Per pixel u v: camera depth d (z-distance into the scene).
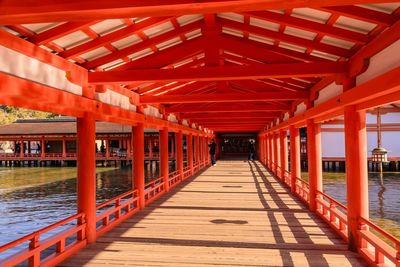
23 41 4.43
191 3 2.35
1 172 36.16
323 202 8.70
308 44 5.64
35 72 4.76
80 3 2.46
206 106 13.20
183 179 17.08
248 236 7.16
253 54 6.10
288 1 2.28
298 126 12.25
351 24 4.66
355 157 5.92
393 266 5.04
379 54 4.68
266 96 9.20
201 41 6.13
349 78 5.72
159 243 6.74
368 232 5.84
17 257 4.68
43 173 34.94
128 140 38.91
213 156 27.23
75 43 5.25
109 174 32.91
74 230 6.27
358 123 5.88
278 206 10.28
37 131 39.66
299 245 6.53
